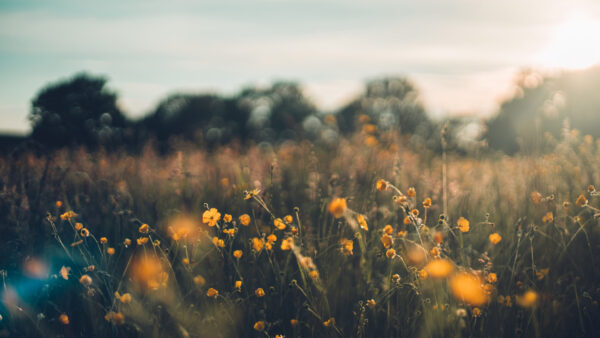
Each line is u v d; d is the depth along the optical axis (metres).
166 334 2.16
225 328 2.22
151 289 2.28
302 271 2.18
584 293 2.31
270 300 2.35
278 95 40.47
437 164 5.10
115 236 2.87
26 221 2.91
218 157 5.80
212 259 2.61
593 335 2.25
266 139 38.06
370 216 3.02
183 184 4.03
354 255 2.61
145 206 3.42
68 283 2.43
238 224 2.94
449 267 2.04
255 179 4.07
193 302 2.41
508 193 4.00
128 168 4.95
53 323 2.24
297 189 3.83
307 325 2.23
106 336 2.19
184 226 2.87
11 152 4.03
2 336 2.11
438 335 2.09
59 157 4.52
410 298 2.30
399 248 2.49
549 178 3.88
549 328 2.22
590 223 2.89
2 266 2.54
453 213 3.13
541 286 2.52
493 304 2.22
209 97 36.62
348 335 2.21
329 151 5.59
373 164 4.32
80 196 3.40
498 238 2.41
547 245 2.72
